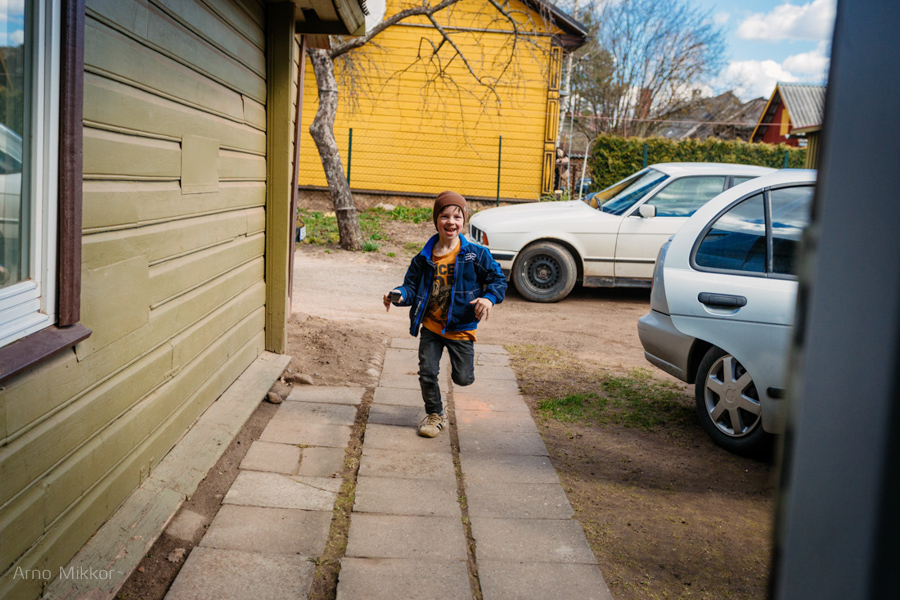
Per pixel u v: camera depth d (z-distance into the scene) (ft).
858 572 2.77
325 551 9.61
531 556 9.78
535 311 28.37
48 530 7.40
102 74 8.11
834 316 2.75
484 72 57.26
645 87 106.22
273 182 17.10
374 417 14.93
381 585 8.80
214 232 13.11
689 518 11.22
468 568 9.39
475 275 13.50
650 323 15.48
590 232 29.19
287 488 11.32
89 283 8.14
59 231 7.27
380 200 58.85
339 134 58.03
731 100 123.03
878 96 2.63
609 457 13.67
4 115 6.52
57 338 7.18
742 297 13.32
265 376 16.07
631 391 17.90
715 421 14.34
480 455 13.38
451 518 10.73
